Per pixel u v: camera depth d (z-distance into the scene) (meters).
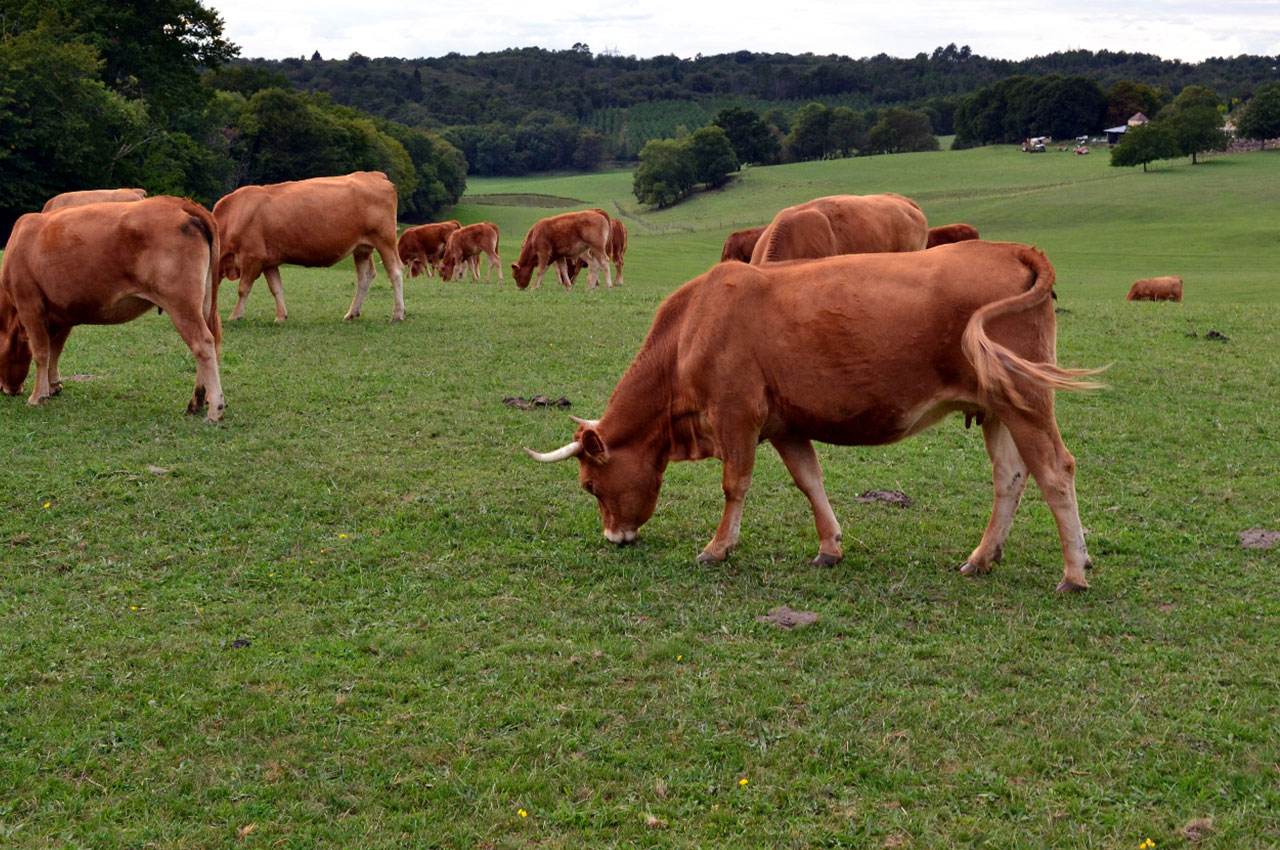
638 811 4.98
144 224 11.29
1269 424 11.89
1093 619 6.96
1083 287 44.03
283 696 6.00
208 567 7.90
